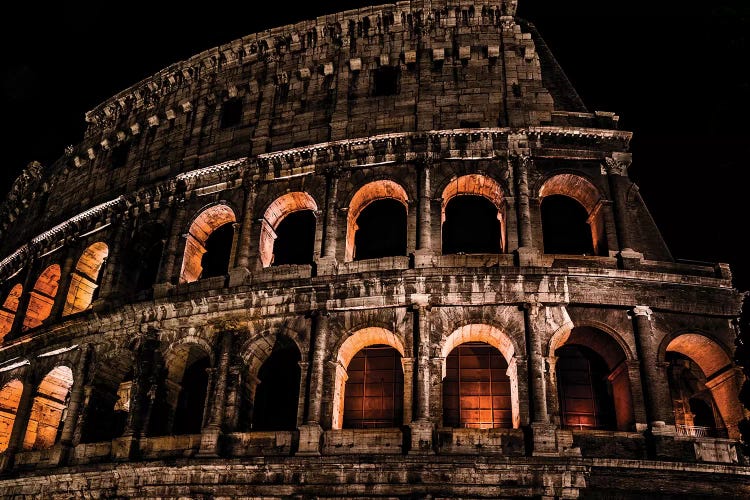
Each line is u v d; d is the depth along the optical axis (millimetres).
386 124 45844
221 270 49094
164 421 42438
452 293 39062
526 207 41625
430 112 45625
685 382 42844
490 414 39000
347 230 43375
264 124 48688
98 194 54125
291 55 51250
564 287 38656
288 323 40656
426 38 48656
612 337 38219
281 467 35875
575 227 45188
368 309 39688
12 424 50250
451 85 46469
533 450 34344
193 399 44812
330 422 37406
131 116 56562
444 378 40219
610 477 33719
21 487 41531
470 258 40469
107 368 45219
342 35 50219
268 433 37938
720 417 40562
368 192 45219
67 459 41969
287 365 43438
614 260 40438
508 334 37969
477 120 44969
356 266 41500
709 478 33844
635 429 35688
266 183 46594
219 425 38656
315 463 35188
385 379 40812
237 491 36156
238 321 41562
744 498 33625
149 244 50688
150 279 51094
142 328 43781
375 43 49438
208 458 37031
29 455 43844
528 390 36406
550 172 43344
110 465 38656
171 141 52469
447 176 43438
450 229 45125
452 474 34188
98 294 50250
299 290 40969
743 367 37125
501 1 48719
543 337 37844
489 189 44188
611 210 42125
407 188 43375
